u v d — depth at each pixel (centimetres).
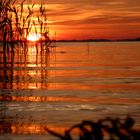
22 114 1117
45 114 1113
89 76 2462
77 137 705
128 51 7375
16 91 1712
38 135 835
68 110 1180
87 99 1430
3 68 3072
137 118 1023
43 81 2169
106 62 4009
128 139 265
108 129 271
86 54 6097
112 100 1395
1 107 1253
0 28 3173
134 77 2361
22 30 3266
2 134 848
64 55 5703
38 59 4444
